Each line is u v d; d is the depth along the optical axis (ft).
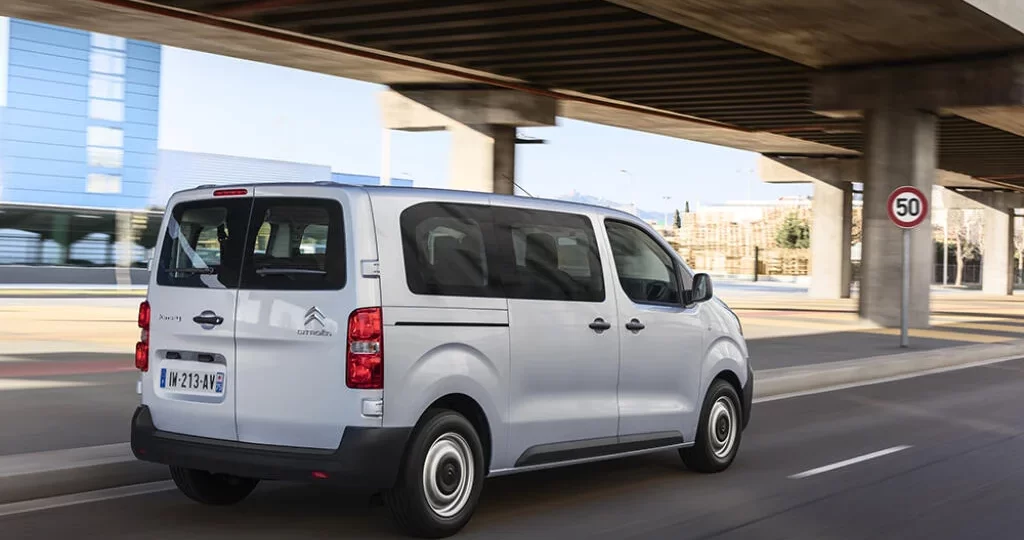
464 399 20.44
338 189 19.31
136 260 127.44
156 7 72.49
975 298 170.81
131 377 39.11
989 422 36.63
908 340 68.13
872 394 44.96
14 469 22.27
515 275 21.44
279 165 195.62
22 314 71.61
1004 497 24.26
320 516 21.20
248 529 20.11
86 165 250.57
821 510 22.70
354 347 18.67
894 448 30.99
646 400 24.40
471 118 100.01
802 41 75.10
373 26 74.08
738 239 294.87
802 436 33.19
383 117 103.91
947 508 23.06
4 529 19.66
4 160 240.12
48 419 29.63
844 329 77.77
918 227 81.92
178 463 20.22
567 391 22.36
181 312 20.48
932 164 83.87
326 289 19.02
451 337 19.92
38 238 118.93
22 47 240.32
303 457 18.94
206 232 20.59
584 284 22.95
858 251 304.91
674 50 79.71
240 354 19.69
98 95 252.21
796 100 101.65
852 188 153.17
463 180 100.68
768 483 25.59
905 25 69.72
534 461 21.71
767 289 179.22
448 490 19.86
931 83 81.30
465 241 20.65
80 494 22.67
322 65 93.25
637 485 25.16
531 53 81.97
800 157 152.66
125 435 27.30
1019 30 71.15
